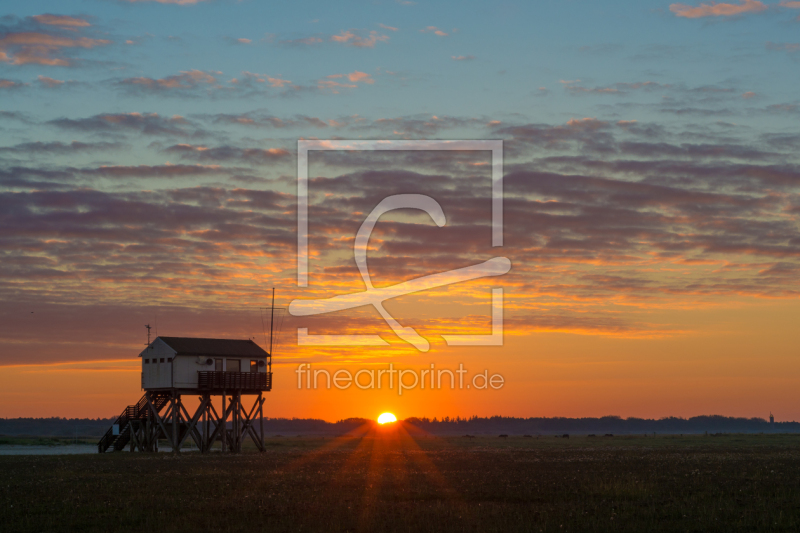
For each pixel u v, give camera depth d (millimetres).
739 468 59531
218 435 87312
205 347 86438
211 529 30281
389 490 43656
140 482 49219
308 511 34781
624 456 80562
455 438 189125
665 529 29938
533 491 42844
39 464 67750
